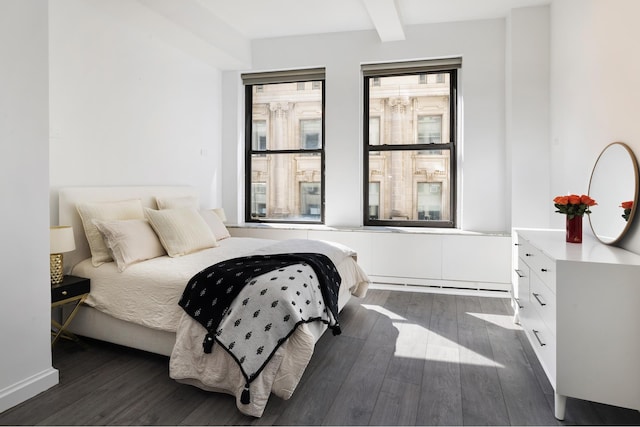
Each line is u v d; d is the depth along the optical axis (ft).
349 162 14.73
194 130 14.29
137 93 11.48
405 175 14.87
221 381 6.39
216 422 5.84
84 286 8.29
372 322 10.26
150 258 9.12
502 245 12.60
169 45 12.82
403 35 13.58
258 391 5.94
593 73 8.68
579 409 6.23
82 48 9.68
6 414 5.99
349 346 8.69
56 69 9.04
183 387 6.87
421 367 7.66
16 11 6.29
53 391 6.68
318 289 7.66
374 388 6.85
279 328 6.27
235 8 12.57
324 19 13.50
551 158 11.94
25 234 6.48
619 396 5.70
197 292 7.10
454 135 14.26
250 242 11.75
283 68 15.34
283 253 9.20
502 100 13.20
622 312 5.67
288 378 6.15
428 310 11.27
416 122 14.69
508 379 7.18
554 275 6.07
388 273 13.64
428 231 13.47
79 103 9.62
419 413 6.09
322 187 15.79
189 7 11.69
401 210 14.98
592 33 8.73
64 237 8.14
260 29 14.40
